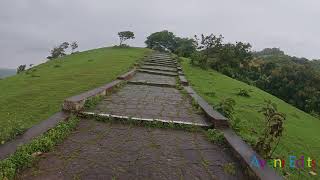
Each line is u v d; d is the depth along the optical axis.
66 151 4.56
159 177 3.91
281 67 35.66
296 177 4.85
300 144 7.36
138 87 11.55
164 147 5.04
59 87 11.03
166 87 12.18
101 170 3.98
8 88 12.81
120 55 29.70
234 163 4.57
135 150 4.80
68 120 5.91
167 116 6.92
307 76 31.78
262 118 9.09
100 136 5.36
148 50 45.59
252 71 38.31
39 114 7.16
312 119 15.17
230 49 29.03
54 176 3.72
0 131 5.28
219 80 18.36
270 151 5.05
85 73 15.45
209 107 7.70
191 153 4.88
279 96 32.94
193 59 24.86
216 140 5.52
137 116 6.61
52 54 46.09
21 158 3.91
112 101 8.25
